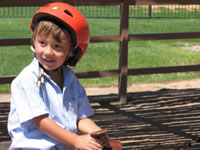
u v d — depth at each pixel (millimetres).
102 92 6281
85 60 8727
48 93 1650
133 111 5387
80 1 5395
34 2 5160
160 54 9883
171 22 17594
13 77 5250
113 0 5582
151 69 5918
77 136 1583
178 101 5906
